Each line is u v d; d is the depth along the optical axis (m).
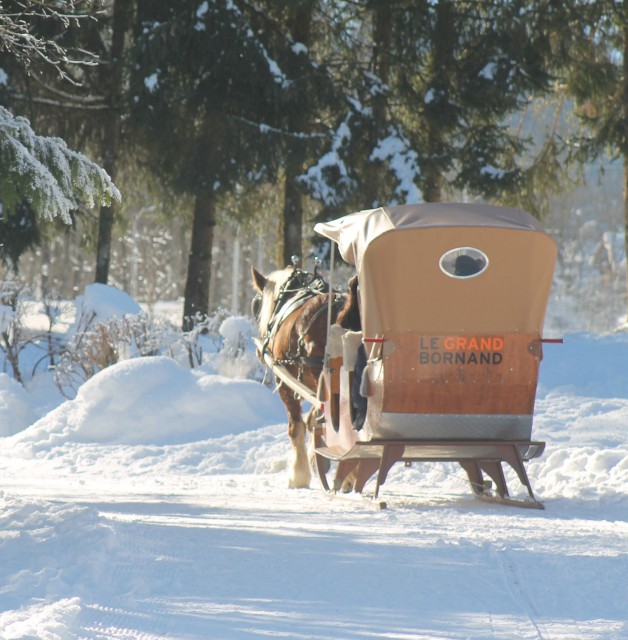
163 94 98.12
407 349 32.66
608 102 112.38
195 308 108.44
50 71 101.56
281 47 103.06
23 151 35.56
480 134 106.50
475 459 34.47
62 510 24.28
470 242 32.28
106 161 109.56
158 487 43.38
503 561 20.81
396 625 15.56
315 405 39.22
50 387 86.94
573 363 78.19
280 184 120.31
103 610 15.95
